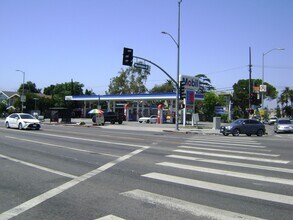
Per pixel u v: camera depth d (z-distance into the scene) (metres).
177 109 39.09
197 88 53.81
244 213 6.27
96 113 50.28
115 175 9.80
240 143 20.98
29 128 32.16
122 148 16.89
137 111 78.25
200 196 7.46
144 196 7.43
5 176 9.61
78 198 7.27
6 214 6.21
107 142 20.06
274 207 6.67
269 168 11.18
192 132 35.66
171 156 13.97
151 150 16.12
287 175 9.95
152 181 8.98
